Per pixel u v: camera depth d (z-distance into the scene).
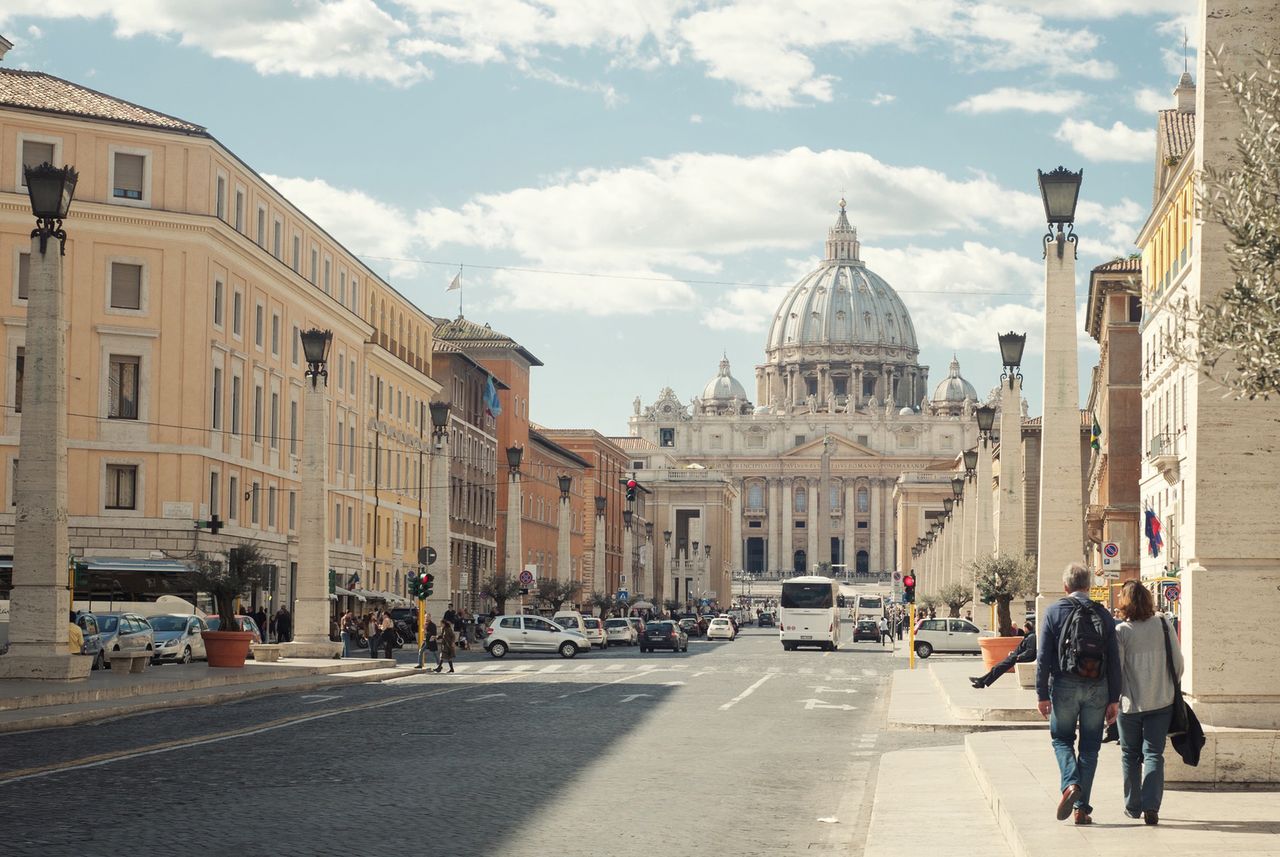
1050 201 34.22
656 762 22.34
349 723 28.55
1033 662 34.72
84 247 62.12
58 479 33.62
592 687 42.72
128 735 25.66
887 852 14.45
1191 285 17.73
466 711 32.09
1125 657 14.72
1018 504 49.09
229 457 67.25
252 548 48.44
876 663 67.88
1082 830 14.07
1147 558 71.19
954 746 25.22
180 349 63.47
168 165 63.59
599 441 170.00
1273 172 12.70
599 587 112.88
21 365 61.28
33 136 61.72
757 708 34.91
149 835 14.84
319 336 52.88
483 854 14.16
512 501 87.19
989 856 14.22
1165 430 65.69
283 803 17.22
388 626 60.72
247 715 30.55
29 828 15.20
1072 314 34.25
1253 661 17.11
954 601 79.69
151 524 62.59
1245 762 16.67
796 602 91.31
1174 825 14.32
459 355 108.69
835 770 21.91
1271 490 17.20
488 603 115.69
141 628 51.00
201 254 63.91
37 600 33.53
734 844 15.07
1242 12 17.02
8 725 26.53
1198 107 17.41
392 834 15.20
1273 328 12.30
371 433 89.06
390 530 93.69
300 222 77.44
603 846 14.75
